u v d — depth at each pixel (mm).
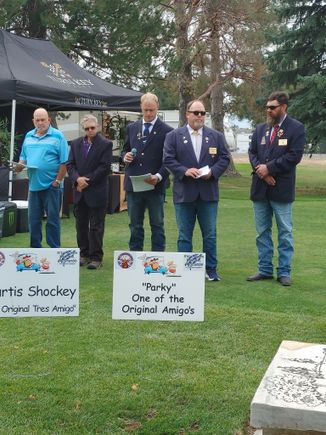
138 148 6449
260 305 5406
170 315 3322
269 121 6000
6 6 19547
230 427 3145
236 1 21859
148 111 6430
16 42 11680
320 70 20719
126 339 4453
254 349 4285
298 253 8062
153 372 3834
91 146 6758
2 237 8992
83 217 6984
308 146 20609
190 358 4098
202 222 6156
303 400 2516
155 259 3293
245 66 23328
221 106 25391
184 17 22078
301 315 5102
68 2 21266
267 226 6332
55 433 3080
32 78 10586
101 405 3375
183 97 23297
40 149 6758
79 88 11414
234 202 15102
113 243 8602
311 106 19047
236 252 8031
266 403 2490
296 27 20672
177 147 6023
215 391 3555
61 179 6855
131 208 6527
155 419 3225
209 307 5273
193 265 3291
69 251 3295
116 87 12797
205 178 5941
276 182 6082
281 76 21188
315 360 2928
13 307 3311
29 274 3297
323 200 16609
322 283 6301
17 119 13359
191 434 3082
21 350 4215
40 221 6988
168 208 13258
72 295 3320
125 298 3314
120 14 21391
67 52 21203
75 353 4156
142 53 22062
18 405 3369
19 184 10672
